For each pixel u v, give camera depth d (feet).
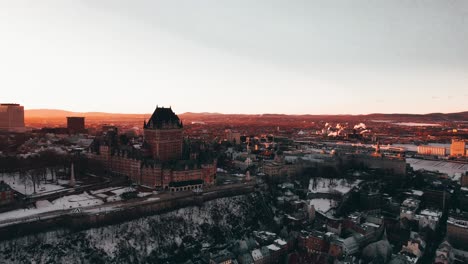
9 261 652.89
